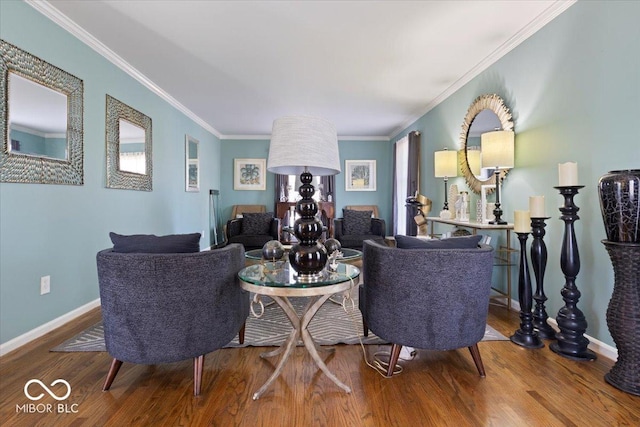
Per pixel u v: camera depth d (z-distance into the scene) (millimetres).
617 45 1825
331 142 1659
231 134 6602
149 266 1430
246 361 1887
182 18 2367
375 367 1820
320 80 3598
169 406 1456
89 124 2654
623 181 1547
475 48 2816
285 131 1606
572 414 1399
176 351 1500
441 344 1629
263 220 5023
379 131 6266
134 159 3348
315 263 1646
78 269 2543
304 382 1657
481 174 3207
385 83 3678
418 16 2342
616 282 1620
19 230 2039
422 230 3855
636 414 1395
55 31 2293
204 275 1511
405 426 1332
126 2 2172
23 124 2049
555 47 2252
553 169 2293
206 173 5793
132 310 1468
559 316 1980
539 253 2152
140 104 3480
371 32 2562
